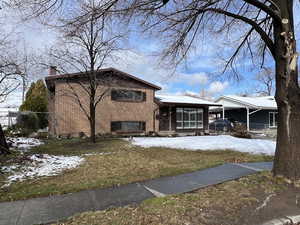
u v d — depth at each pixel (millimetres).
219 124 25328
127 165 7398
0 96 12500
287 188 4957
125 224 3367
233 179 5715
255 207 4039
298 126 5492
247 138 18000
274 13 5297
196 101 23562
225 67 9055
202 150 11039
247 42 8234
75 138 16141
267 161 8242
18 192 4703
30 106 22734
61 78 16656
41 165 7160
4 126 15969
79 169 6777
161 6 5531
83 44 13250
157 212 3760
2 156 8047
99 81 15492
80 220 3484
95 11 4957
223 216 3684
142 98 20203
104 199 4375
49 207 3990
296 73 5480
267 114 29062
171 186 5180
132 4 5109
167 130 22031
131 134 19391
